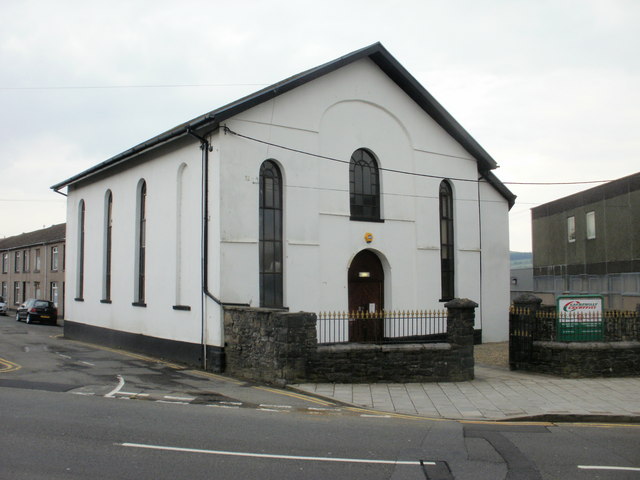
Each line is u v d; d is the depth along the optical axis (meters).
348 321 18.12
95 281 23.05
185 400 11.11
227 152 15.70
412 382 13.48
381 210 19.50
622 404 11.32
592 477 6.71
